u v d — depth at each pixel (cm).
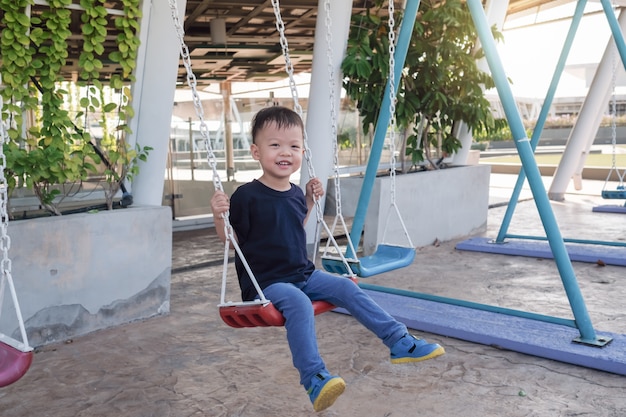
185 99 1027
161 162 505
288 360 373
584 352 354
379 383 334
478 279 570
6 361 211
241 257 236
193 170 1020
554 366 353
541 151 2723
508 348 382
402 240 697
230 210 258
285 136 250
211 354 387
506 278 571
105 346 405
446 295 516
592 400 305
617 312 454
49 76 430
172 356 384
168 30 470
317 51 649
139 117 488
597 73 1072
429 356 244
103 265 436
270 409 305
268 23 923
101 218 433
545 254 652
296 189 267
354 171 762
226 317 238
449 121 769
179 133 1010
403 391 322
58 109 436
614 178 1516
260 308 229
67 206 493
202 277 610
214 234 880
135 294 457
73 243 419
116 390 334
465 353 379
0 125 244
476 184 823
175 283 587
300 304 233
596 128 1251
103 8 445
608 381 329
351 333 423
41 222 403
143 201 505
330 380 218
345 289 252
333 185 706
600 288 526
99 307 437
